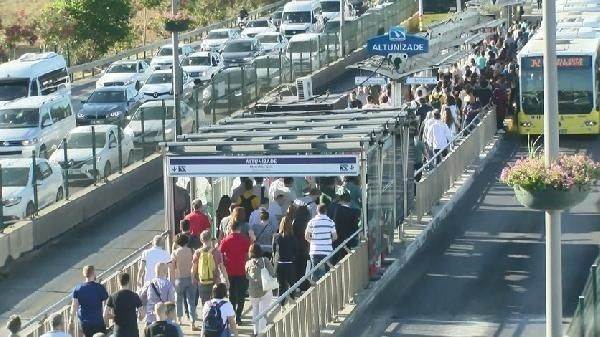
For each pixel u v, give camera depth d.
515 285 64.75
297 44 136.50
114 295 49.69
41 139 101.06
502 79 109.81
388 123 68.31
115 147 91.62
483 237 74.75
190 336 56.84
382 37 89.94
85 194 84.69
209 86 106.81
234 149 63.16
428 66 94.56
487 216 79.88
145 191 93.12
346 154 61.97
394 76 90.19
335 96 93.81
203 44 159.25
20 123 101.38
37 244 77.69
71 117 108.44
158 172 96.88
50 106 104.12
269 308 51.22
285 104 83.12
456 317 59.66
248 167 62.97
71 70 155.38
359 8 189.38
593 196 85.00
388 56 90.19
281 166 62.62
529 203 39.16
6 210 77.06
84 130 91.75
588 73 103.94
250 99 115.31
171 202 64.62
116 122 98.06
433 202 80.12
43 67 117.62
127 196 91.19
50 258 75.62
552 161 39.03
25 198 78.00
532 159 39.47
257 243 58.44
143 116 96.94
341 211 62.56
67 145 88.62
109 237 80.19
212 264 55.84
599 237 74.44
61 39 164.88
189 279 57.25
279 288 58.47
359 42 154.00
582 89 104.12
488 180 90.62
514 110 109.88
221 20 198.25
